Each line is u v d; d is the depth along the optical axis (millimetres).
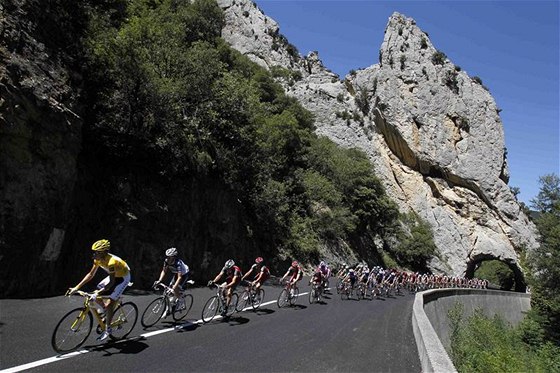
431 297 18047
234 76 28703
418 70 74125
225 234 23172
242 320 10703
